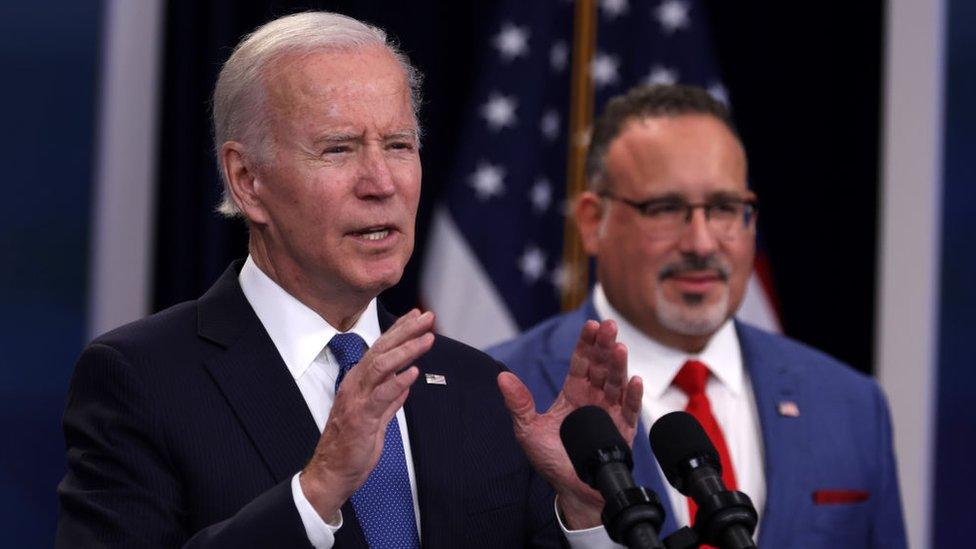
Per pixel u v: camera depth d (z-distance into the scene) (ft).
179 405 13.65
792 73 31.50
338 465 12.31
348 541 13.55
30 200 30.04
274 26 14.56
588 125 30.86
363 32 14.43
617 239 20.88
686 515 19.89
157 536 13.15
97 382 13.80
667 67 31.17
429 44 30.58
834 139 31.50
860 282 31.48
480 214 30.42
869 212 31.50
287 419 13.91
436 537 14.05
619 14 31.27
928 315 31.50
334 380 14.48
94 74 30.30
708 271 20.43
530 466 15.19
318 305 14.52
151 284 29.43
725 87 31.48
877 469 20.81
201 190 29.30
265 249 14.61
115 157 29.94
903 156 31.53
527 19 30.99
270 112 14.08
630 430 13.91
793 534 19.89
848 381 21.42
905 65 31.58
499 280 30.27
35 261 30.01
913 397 31.60
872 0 31.65
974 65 32.45
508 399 14.12
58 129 30.19
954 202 32.01
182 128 29.32
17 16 30.27
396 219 14.02
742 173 21.02
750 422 20.88
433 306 30.17
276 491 12.49
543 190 30.68
